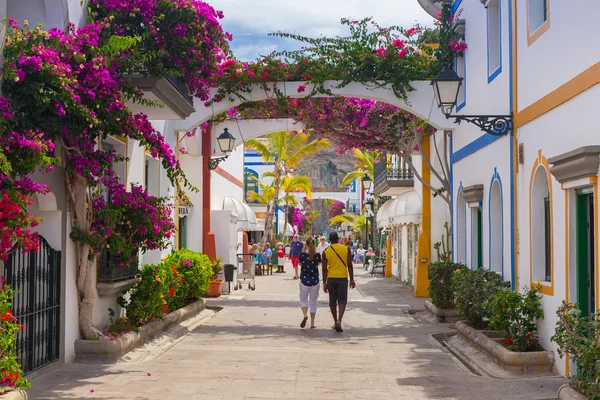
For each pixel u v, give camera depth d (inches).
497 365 385.7
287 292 942.4
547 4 380.2
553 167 346.6
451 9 625.3
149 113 456.1
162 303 470.3
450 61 622.8
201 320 621.9
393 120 734.5
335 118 738.2
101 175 378.9
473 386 338.3
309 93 631.2
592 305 336.2
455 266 604.1
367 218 1831.9
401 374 374.9
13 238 272.5
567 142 346.6
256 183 2087.8
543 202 402.9
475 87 557.9
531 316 389.1
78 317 396.2
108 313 446.3
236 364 402.3
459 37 611.5
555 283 364.2
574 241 343.0
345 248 566.6
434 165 845.2
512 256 446.0
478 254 577.3
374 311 712.4
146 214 405.1
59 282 369.7
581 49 326.6
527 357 365.4
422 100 627.5
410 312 700.7
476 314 473.4
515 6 439.8
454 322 609.0
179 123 645.9
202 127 800.3
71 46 325.4
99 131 352.5
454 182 642.8
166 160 386.3
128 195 395.5
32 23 361.4
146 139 373.7
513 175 442.0
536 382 341.4
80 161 354.9
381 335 535.2
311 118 741.3
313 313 580.1
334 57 625.9
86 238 383.2
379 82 627.8
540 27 388.8
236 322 616.4
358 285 1090.7
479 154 543.5
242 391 326.0
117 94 343.3
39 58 296.8
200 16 401.1
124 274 437.1
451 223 658.2
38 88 296.2
